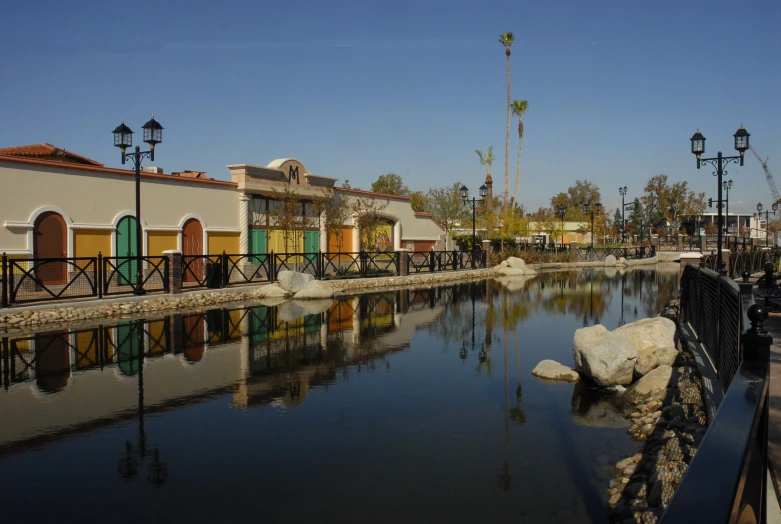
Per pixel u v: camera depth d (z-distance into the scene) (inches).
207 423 271.3
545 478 210.8
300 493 198.5
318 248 1101.7
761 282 622.5
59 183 709.9
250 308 684.7
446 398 313.4
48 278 695.1
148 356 417.1
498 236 1614.2
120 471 216.8
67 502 191.9
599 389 331.6
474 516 182.4
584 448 240.7
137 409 292.5
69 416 281.0
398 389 331.0
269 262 871.1
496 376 362.3
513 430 262.4
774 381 262.7
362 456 231.1
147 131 649.6
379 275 1059.9
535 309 686.5
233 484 205.6
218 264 788.6
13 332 511.5
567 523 178.2
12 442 246.5
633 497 193.0
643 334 366.6
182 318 600.1
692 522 50.1
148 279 729.6
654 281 1132.5
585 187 3262.8
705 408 262.8
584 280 1161.4
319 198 1066.7
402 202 1366.9
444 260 1331.2
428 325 564.1
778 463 172.9
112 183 768.9
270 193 989.8
